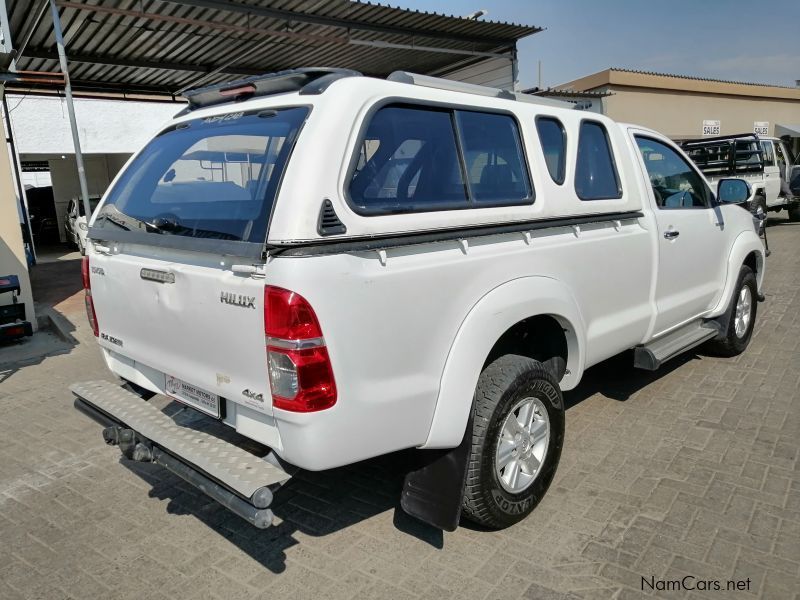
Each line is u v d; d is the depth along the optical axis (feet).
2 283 22.50
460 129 9.61
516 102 10.84
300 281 7.27
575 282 11.12
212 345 8.43
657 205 13.92
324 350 7.45
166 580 9.36
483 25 35.86
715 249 15.98
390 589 8.96
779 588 8.64
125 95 48.19
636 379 16.61
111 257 10.25
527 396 10.01
